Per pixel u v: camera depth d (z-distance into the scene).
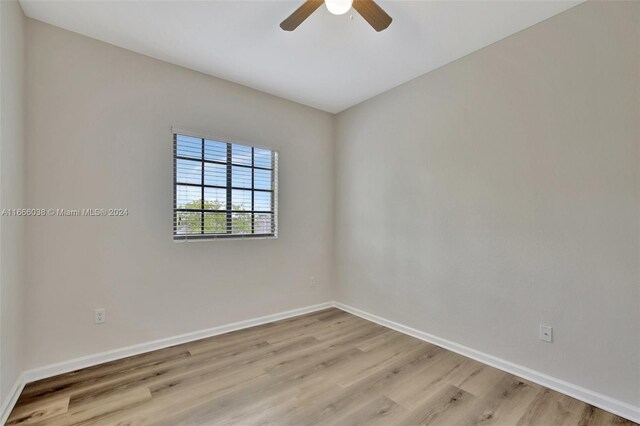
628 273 1.79
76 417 1.74
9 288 1.83
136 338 2.54
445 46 2.46
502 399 1.94
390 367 2.35
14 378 1.91
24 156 2.08
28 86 2.11
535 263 2.17
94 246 2.37
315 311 3.77
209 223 2.98
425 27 2.22
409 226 3.06
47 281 2.18
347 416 1.77
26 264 2.09
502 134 2.35
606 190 1.87
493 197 2.41
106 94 2.42
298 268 3.63
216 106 2.99
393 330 3.14
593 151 1.92
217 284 2.99
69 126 2.27
